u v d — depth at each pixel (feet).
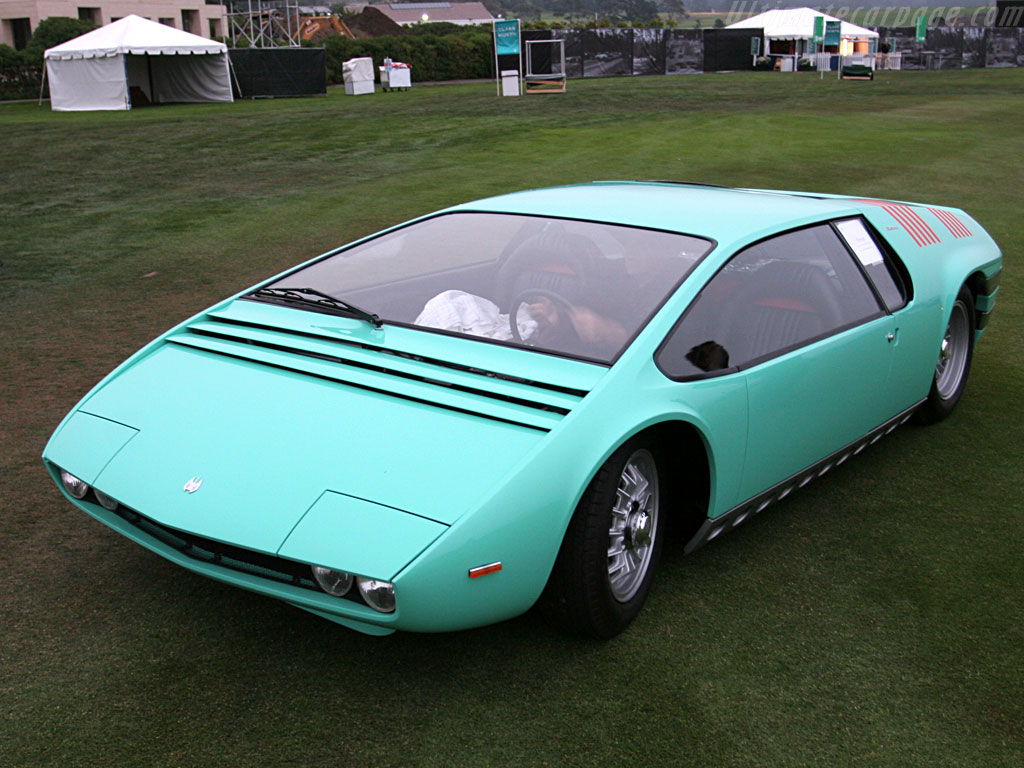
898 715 8.30
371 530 7.55
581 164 46.88
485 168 45.65
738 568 10.81
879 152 51.85
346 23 246.06
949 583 10.54
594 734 7.93
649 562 9.67
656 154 50.65
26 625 9.34
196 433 8.96
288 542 7.64
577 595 8.65
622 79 139.54
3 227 32.22
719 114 76.79
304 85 110.83
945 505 12.52
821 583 10.50
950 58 173.37
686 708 8.31
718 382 9.50
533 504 7.84
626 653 9.10
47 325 20.40
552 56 145.69
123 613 9.60
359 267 11.60
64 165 47.93
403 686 8.52
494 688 8.51
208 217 33.78
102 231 31.42
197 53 99.19
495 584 7.77
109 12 158.20
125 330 20.02
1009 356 18.97
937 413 15.12
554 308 9.77
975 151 52.70
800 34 164.14
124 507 8.91
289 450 8.45
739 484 10.19
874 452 14.33
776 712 8.29
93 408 9.91
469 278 10.80
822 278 11.56
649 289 9.74
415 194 38.06
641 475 9.39
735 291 10.14
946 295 13.80
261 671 8.70
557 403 8.42
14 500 12.08
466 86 132.05
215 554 8.28
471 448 8.11
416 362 9.35
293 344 10.00
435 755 7.62
